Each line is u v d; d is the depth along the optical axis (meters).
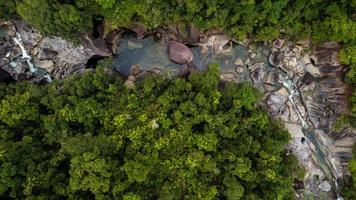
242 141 21.58
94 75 22.00
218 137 21.70
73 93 22.25
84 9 22.41
